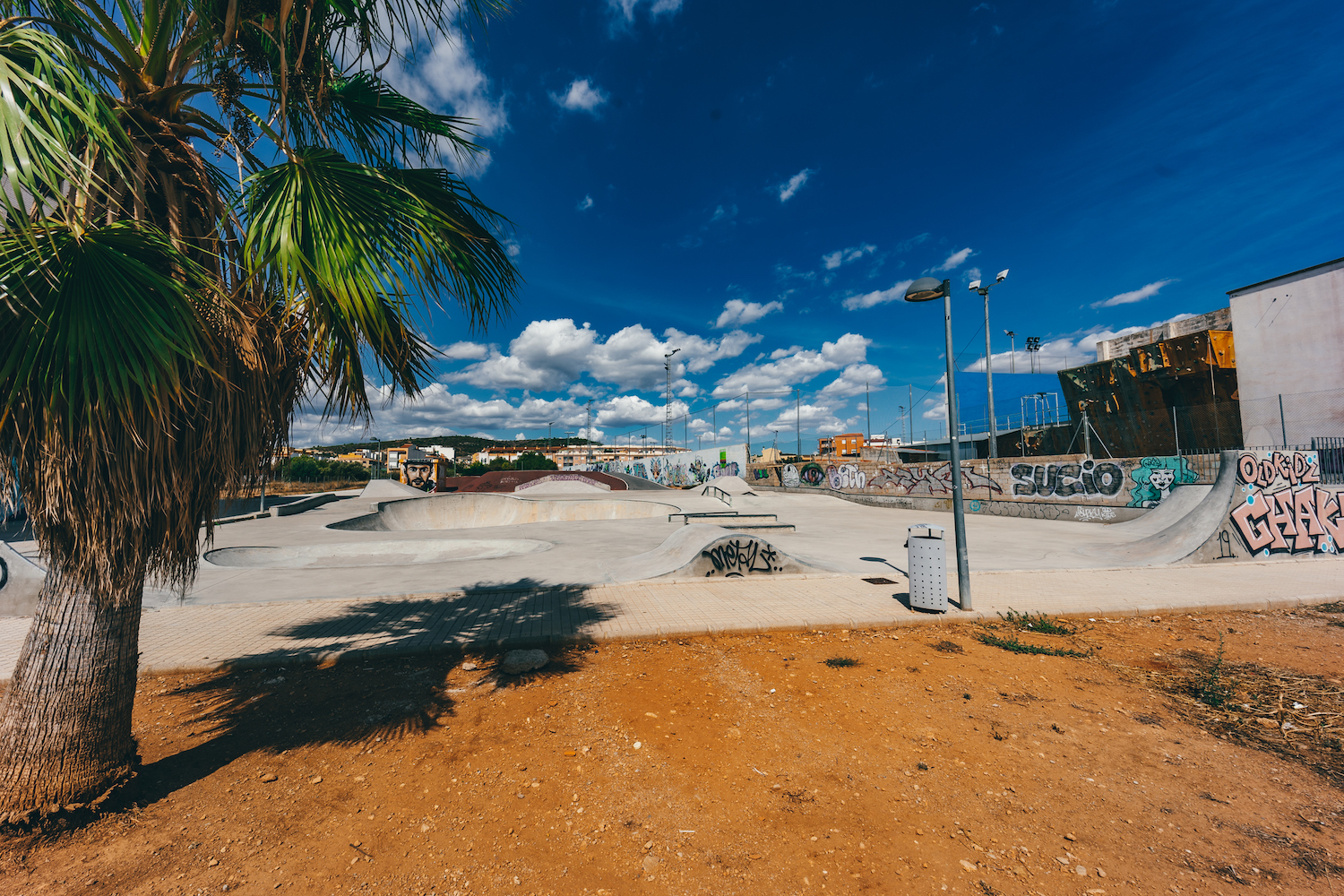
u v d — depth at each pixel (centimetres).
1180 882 206
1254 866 215
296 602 629
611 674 420
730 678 410
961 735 323
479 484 4231
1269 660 456
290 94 265
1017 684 401
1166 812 250
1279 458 914
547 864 216
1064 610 592
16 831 226
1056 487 1725
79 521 220
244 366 259
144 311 204
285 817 244
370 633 508
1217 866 215
